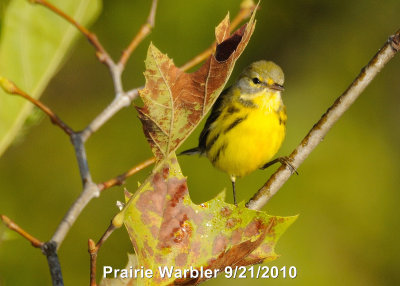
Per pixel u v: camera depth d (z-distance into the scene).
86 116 13.41
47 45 3.14
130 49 4.35
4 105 3.09
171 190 3.20
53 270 2.96
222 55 3.02
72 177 12.98
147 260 3.13
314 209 12.54
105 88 13.52
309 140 5.04
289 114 13.08
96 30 12.93
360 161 13.10
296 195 12.54
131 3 12.73
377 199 12.81
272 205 12.42
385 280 12.33
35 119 3.59
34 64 3.12
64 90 13.51
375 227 12.67
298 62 13.49
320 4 13.66
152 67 2.90
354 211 12.67
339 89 13.38
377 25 13.71
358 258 12.44
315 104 13.19
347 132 13.29
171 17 12.59
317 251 12.29
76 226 12.19
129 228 3.13
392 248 12.60
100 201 12.49
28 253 9.78
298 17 13.62
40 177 12.89
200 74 2.93
